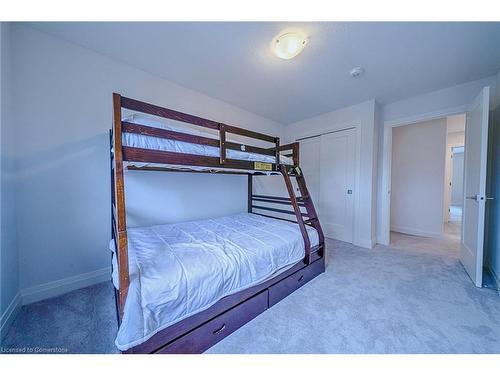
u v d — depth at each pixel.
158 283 1.00
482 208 1.84
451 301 1.63
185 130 1.42
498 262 1.90
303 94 2.76
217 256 1.32
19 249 1.57
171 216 2.46
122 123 1.11
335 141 3.38
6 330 1.30
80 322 1.38
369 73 2.21
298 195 3.91
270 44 1.75
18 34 1.55
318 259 2.10
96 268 1.93
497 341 1.22
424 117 2.73
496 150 2.12
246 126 3.33
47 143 1.69
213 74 2.26
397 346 1.19
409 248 2.95
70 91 1.78
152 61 2.03
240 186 3.23
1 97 1.37
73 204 1.81
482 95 1.85
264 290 1.53
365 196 3.01
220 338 1.24
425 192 3.75
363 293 1.76
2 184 1.36
